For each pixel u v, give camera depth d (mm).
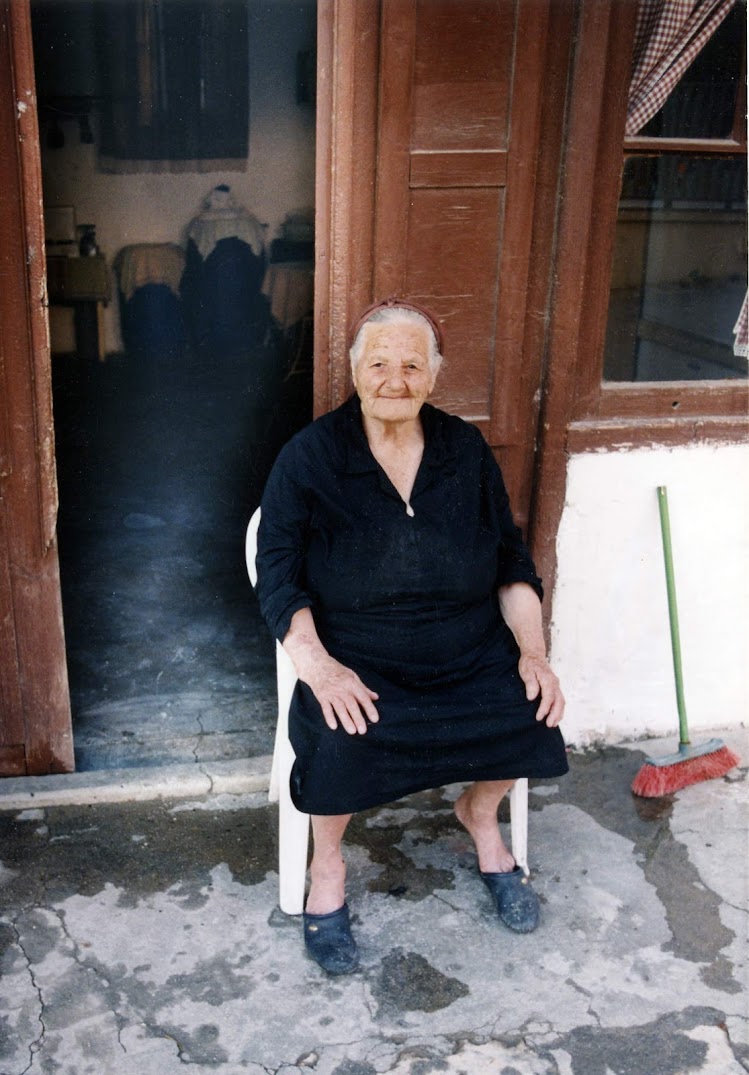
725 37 2439
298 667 2066
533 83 2316
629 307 2639
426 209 2385
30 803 2621
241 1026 2018
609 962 2203
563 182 2420
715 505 2807
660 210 2570
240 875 2428
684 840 2590
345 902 2314
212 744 2900
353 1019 2045
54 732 2670
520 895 2318
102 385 5406
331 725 2008
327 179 2340
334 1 2186
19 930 2229
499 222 2434
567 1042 2004
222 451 4949
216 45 5148
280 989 2111
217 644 3492
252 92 5273
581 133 2373
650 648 2906
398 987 2125
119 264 5324
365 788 2057
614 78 2377
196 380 5363
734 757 2832
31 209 2205
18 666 2582
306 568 2184
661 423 2691
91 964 2148
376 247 2395
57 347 5363
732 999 2113
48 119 5117
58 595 2547
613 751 2945
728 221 2611
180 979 2123
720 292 2682
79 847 2494
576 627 2836
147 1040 1976
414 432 2240
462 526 2189
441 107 2307
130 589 3846
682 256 2627
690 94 2479
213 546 4223
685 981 2156
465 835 2592
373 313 2121
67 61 5070
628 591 2834
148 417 5105
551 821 2646
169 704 3111
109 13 5051
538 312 2547
